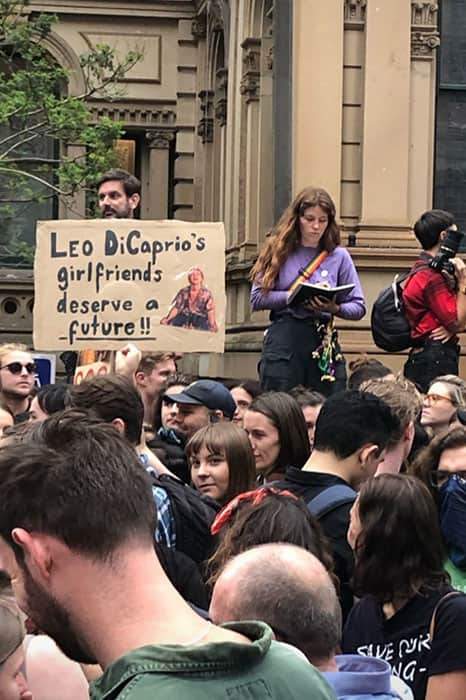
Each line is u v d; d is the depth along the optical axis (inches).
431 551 157.2
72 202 749.3
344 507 181.2
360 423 187.9
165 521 196.7
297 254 312.5
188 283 274.7
